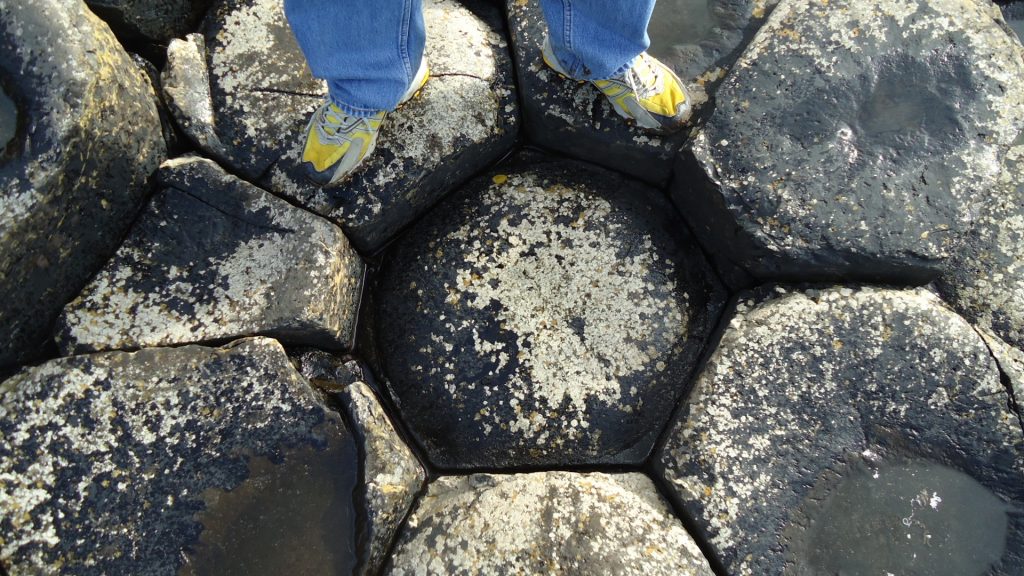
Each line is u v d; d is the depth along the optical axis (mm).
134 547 1428
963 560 1463
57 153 1372
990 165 1660
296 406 1549
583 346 1744
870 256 1625
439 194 1896
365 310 1858
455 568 1415
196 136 1733
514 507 1487
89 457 1458
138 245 1652
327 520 1498
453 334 1764
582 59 1657
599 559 1397
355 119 1601
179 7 1831
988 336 1602
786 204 1649
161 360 1535
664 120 1738
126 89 1559
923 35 1743
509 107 1861
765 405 1560
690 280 1836
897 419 1540
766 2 1936
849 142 1678
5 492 1421
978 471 1511
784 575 1454
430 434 1736
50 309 1568
